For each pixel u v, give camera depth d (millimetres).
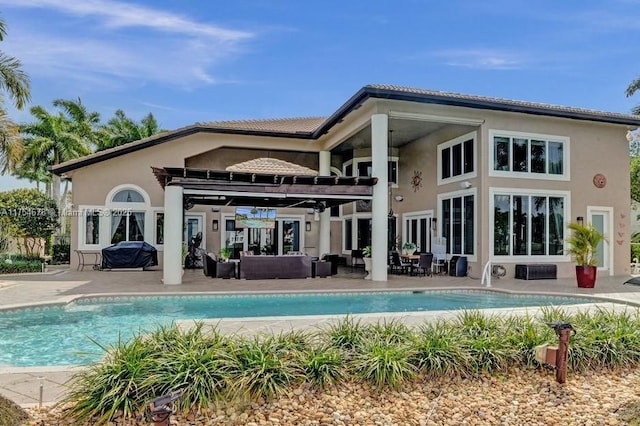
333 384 4918
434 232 20375
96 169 20062
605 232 18781
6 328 9273
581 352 5750
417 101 16031
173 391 4332
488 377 5395
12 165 17156
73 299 11477
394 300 12664
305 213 24438
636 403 4809
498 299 12891
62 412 4297
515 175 17484
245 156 23156
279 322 7871
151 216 20438
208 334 5820
